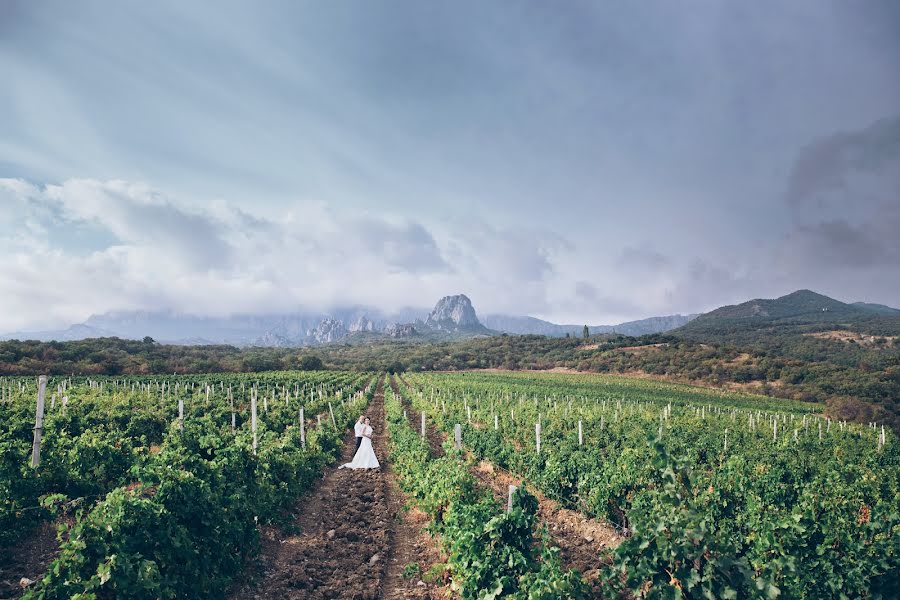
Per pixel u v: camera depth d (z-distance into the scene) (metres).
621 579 7.07
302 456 13.84
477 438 20.22
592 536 10.73
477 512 8.05
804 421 33.00
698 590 5.44
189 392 40.16
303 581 8.04
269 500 9.98
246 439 10.88
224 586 7.07
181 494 6.94
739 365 81.56
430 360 129.12
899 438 30.44
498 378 83.06
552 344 139.25
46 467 9.28
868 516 10.30
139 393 30.66
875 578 6.35
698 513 5.70
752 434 24.09
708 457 18.34
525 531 7.20
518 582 6.67
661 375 87.88
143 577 5.40
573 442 17.00
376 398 55.69
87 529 5.52
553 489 13.05
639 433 20.20
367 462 17.05
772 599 5.19
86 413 20.38
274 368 88.12
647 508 8.79
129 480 10.52
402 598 7.84
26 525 8.10
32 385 37.75
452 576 8.02
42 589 5.12
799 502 10.19
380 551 9.59
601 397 51.84
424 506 11.12
